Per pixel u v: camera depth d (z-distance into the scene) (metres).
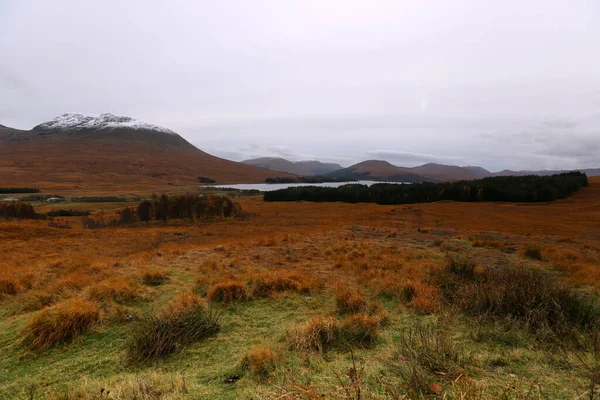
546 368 2.73
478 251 10.63
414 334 3.55
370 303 5.14
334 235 15.86
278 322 4.61
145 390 2.69
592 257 9.55
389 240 13.82
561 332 3.46
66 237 21.23
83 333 4.23
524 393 2.27
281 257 9.97
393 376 2.64
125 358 3.56
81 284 6.75
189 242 18.98
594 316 3.93
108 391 2.68
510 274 5.40
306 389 2.29
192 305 4.81
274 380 2.79
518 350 3.15
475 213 44.16
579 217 38.44
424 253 10.33
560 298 4.28
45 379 3.21
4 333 4.39
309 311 5.05
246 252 10.90
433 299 5.09
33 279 7.68
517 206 55.66
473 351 3.07
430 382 2.48
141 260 9.68
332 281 6.93
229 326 4.48
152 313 4.88
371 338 3.69
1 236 19.23
